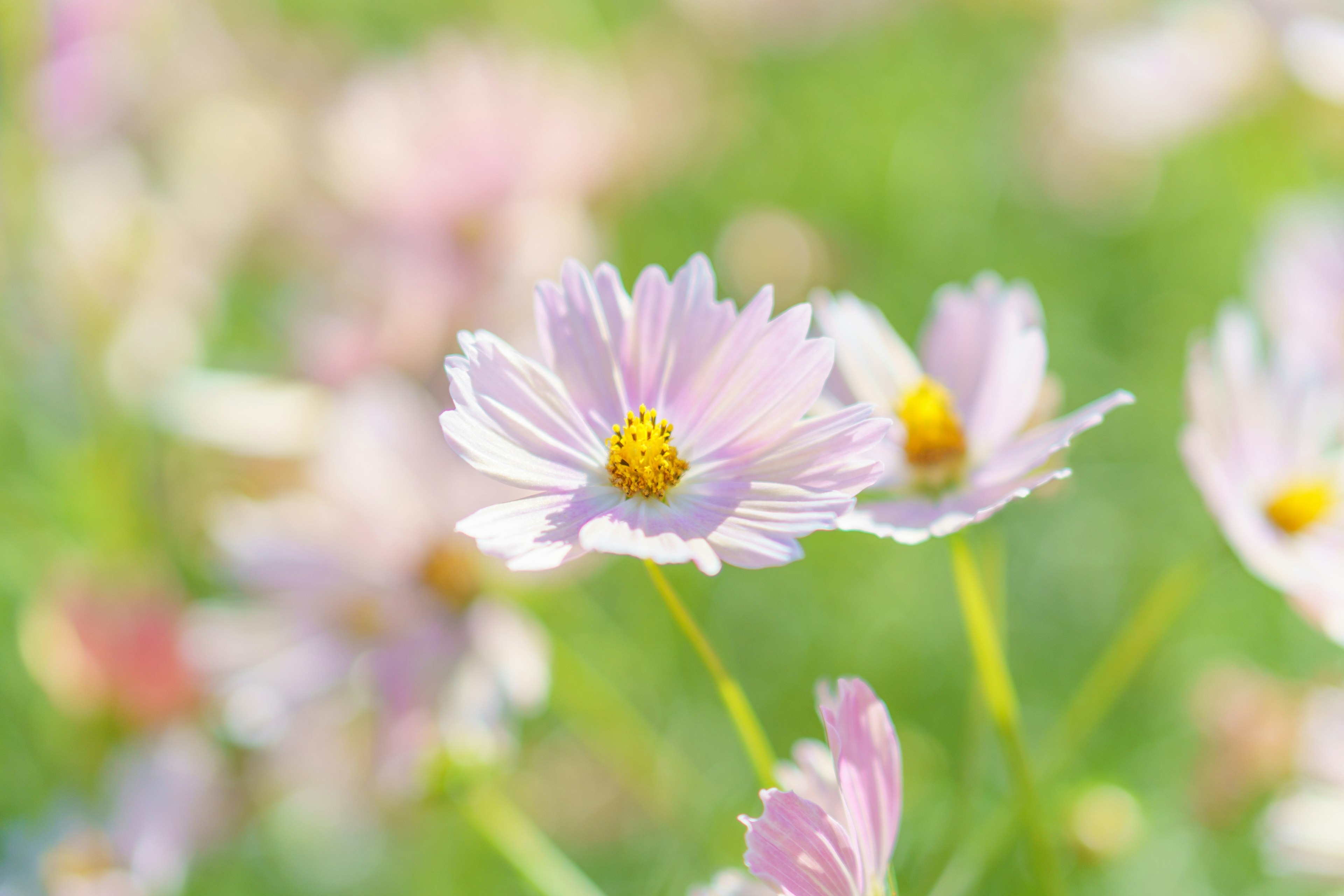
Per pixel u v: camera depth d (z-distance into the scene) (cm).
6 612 85
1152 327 116
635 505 53
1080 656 91
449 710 68
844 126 131
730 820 70
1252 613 92
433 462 72
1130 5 124
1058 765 61
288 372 85
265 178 101
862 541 95
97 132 102
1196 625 92
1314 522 61
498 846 63
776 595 92
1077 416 56
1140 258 124
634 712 78
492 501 71
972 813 66
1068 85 120
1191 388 61
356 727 72
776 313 105
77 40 98
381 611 70
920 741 73
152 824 73
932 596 94
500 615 71
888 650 89
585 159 92
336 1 137
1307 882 73
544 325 54
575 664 72
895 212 122
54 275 91
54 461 91
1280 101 106
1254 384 63
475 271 84
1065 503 102
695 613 88
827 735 54
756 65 134
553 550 52
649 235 111
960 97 136
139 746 76
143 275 92
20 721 83
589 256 88
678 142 116
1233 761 73
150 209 95
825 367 54
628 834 80
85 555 85
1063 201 124
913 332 111
